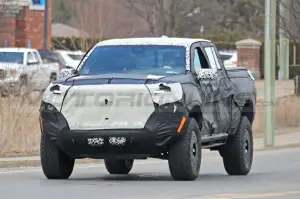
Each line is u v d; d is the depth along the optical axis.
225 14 167.12
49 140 27.58
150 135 26.22
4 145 42.31
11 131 42.97
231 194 23.80
